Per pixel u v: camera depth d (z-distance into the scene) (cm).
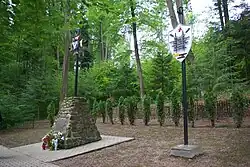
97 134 838
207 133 772
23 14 535
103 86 2200
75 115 802
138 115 1305
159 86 1961
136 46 1867
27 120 1616
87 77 2102
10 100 1563
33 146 831
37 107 1784
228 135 713
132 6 1631
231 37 1405
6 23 528
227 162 473
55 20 604
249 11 1423
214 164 469
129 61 2284
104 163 545
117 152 644
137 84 2152
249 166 438
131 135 883
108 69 2278
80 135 786
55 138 751
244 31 1370
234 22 1446
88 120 833
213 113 885
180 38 589
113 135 922
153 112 1274
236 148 566
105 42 2897
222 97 1160
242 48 1407
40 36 628
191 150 527
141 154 598
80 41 910
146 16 1675
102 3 638
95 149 692
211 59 1370
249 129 771
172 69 2000
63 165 556
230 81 1296
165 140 741
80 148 725
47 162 589
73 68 2302
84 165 542
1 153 737
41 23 573
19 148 813
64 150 721
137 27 1850
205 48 1545
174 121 974
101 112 1330
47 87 1820
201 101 1141
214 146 608
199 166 465
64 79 1602
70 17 636
